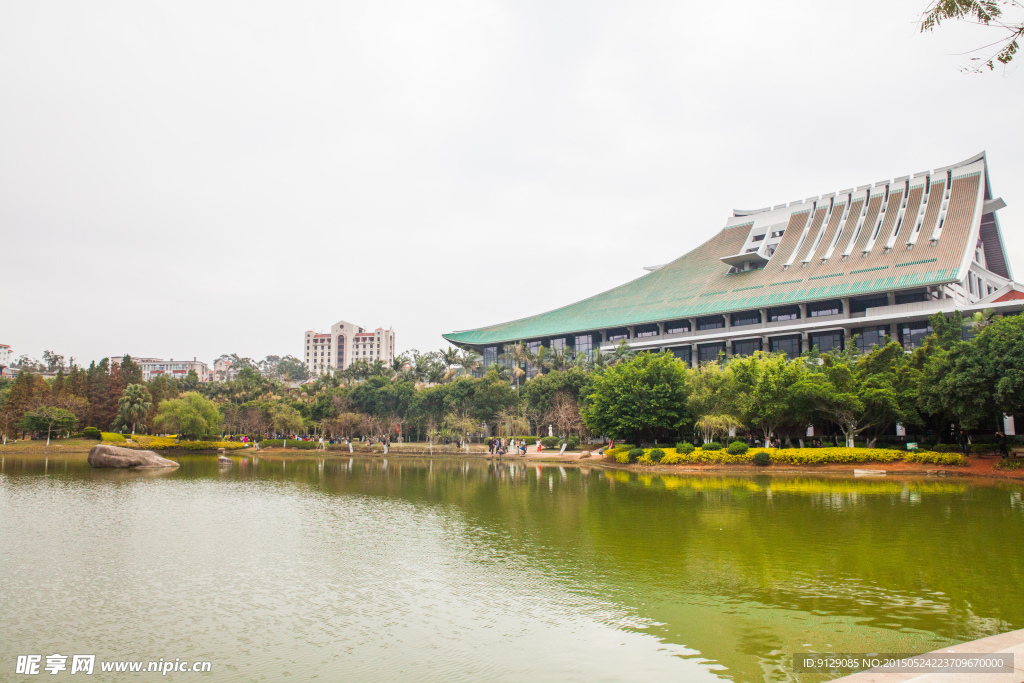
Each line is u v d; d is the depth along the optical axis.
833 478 41.97
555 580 16.92
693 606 14.60
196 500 33.28
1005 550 19.33
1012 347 41.09
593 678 11.04
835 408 49.69
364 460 71.56
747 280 98.12
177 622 14.21
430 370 115.12
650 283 115.75
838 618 13.62
